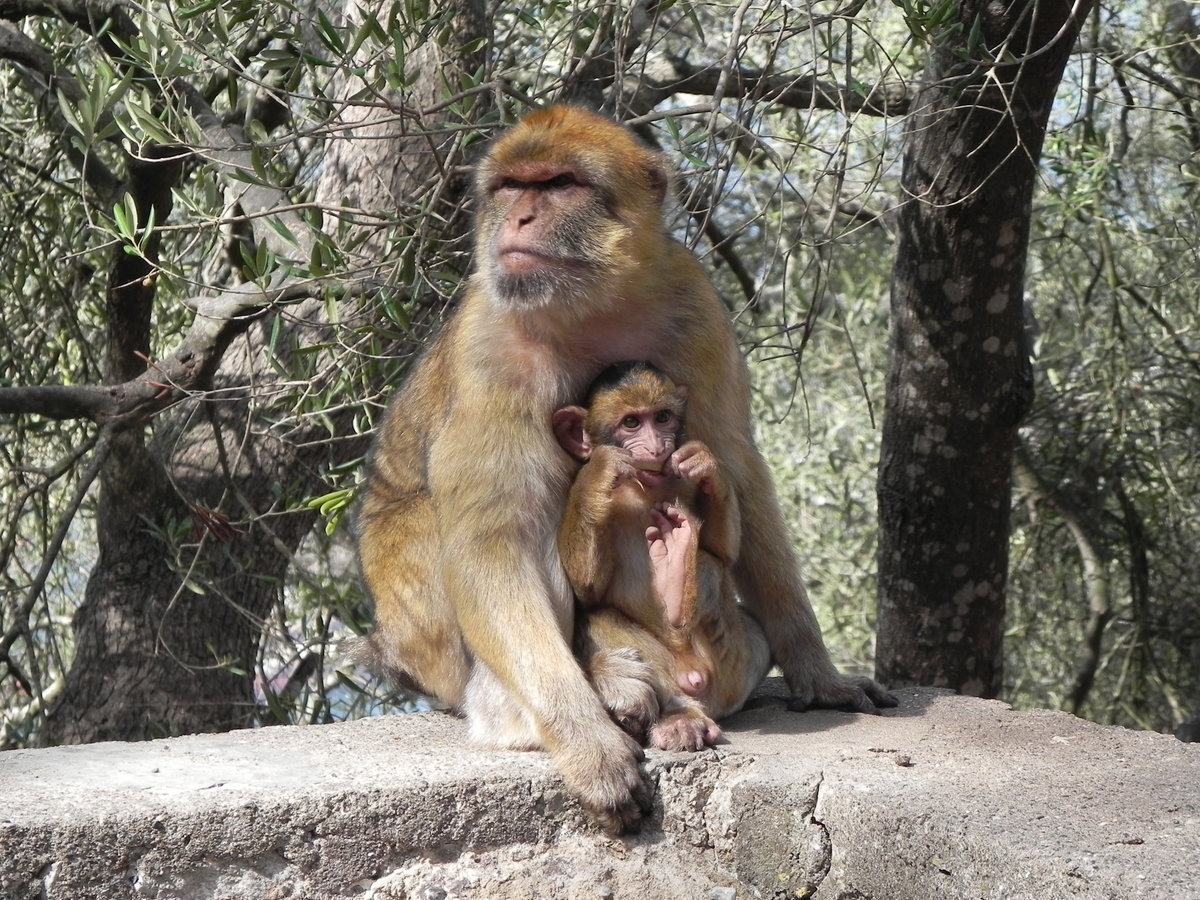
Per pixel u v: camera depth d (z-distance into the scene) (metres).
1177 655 12.18
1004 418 8.00
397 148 7.82
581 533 4.88
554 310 4.87
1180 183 10.16
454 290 6.58
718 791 4.59
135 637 8.89
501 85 6.38
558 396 5.06
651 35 6.56
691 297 5.20
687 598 4.81
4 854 4.08
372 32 6.14
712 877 4.57
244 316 7.03
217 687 8.98
